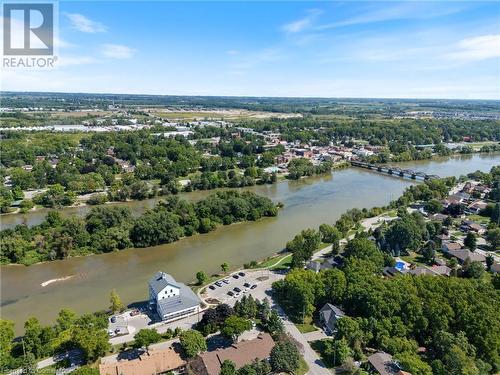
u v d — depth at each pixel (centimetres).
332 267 17550
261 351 11850
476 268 16925
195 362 11312
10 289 16438
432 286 13975
